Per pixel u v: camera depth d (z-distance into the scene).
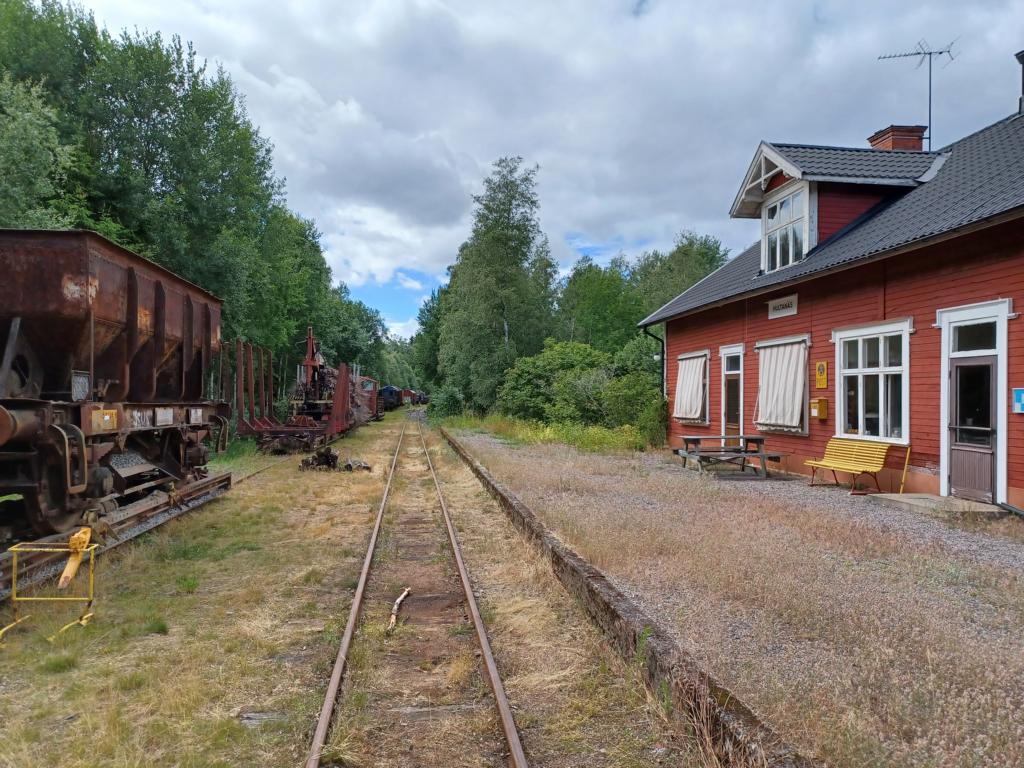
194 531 8.97
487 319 33.16
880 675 3.92
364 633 5.33
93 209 20.38
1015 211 8.02
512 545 8.21
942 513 8.98
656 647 4.12
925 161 14.30
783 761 2.87
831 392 12.73
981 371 9.41
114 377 7.75
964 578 5.99
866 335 11.69
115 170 20.56
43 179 14.34
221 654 4.86
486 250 33.47
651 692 4.03
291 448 20.47
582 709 4.02
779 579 5.75
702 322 18.27
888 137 16.62
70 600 5.57
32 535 6.83
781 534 7.64
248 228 26.67
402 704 4.16
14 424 5.53
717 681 3.69
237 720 3.90
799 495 10.85
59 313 6.47
